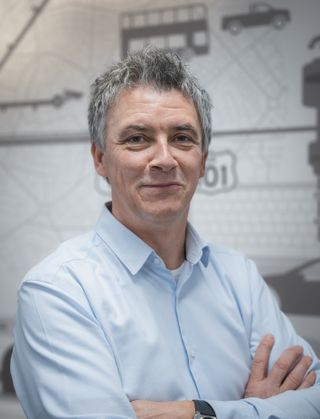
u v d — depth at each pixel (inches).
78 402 36.1
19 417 81.8
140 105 41.0
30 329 39.6
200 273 48.1
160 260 44.6
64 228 80.8
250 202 74.7
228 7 74.5
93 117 45.0
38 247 82.0
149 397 39.8
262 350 45.8
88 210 79.6
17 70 82.4
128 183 42.0
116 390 36.9
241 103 74.5
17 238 83.0
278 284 73.8
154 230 44.1
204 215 76.9
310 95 71.5
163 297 44.4
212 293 47.6
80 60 79.7
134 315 42.0
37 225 82.0
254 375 44.8
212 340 45.1
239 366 45.3
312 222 72.2
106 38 78.7
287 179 72.9
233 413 38.3
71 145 80.2
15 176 82.9
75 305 40.0
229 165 75.5
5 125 82.9
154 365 40.7
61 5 80.7
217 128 75.8
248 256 75.0
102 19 78.9
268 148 73.5
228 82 74.9
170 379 40.9
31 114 81.9
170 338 43.0
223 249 53.6
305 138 71.9
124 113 41.4
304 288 72.8
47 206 81.5
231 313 47.4
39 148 81.7
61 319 39.1
